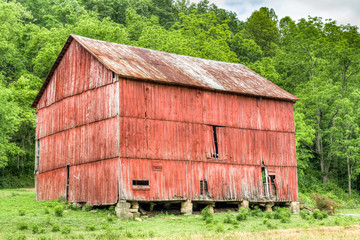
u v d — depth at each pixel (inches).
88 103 1338.6
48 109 1525.6
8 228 989.8
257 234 953.5
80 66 1393.9
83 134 1338.6
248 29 3518.7
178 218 1227.2
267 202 1482.5
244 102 1482.5
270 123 1530.5
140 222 1144.8
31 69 2493.8
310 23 2628.0
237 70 1662.2
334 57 2513.5
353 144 2237.9
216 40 2669.8
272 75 2536.9
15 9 2608.3
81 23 2343.8
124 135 1224.8
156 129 1283.2
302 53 2618.1
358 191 2395.4
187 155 1330.0
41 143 1537.9
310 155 2252.7
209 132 1386.6
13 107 1931.6
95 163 1277.1
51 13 3120.1
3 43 2285.9
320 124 2437.3
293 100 1594.5
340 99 2346.2
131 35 2967.5
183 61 1542.8
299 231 1008.2
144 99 1275.8
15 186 2053.4
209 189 1358.3
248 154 1461.6
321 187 2267.5
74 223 1079.6
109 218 1131.3
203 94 1395.2
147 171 1246.3
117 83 1244.5
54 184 1434.5
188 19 3201.3
